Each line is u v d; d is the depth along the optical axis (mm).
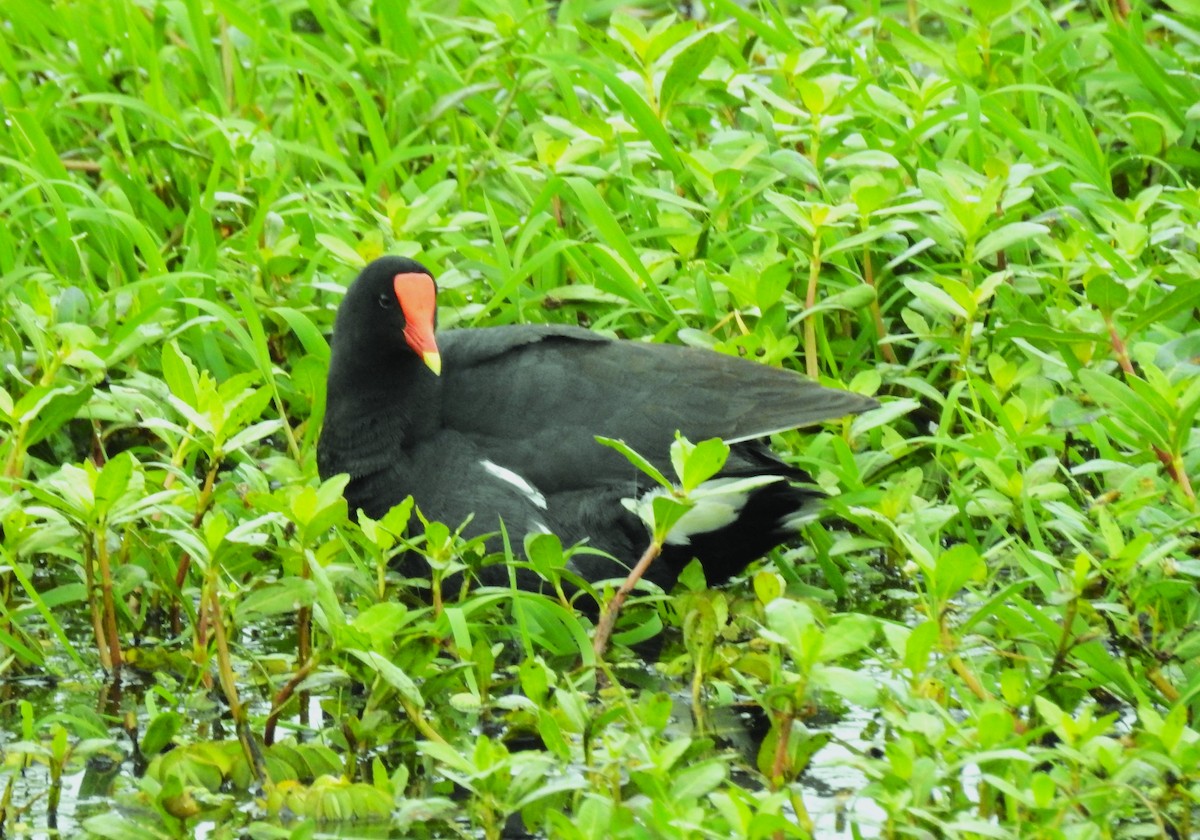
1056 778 7391
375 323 10500
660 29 13273
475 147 14469
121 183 13484
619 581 9422
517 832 7719
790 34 14797
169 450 11703
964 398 11711
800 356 12344
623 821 7336
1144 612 9188
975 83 14156
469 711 8953
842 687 7605
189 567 10000
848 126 13359
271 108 14883
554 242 11883
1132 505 9062
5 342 11586
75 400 9867
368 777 8359
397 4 15062
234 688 8539
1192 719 8570
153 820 7891
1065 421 10180
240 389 9508
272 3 15805
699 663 9070
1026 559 9516
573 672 9305
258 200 13297
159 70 14633
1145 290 11766
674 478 10164
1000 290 11938
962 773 8047
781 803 7383
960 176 11820
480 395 10539
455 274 11867
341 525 9961
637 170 13406
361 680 8898
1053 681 8617
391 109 14688
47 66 15039
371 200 13414
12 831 7770
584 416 10359
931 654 8938
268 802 7934
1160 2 16438
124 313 12039
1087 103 14164
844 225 11617
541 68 15164
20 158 13477
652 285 11695
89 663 9570
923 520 9867
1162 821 7523
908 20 16609
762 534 10273
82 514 8852
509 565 9531
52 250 12867
